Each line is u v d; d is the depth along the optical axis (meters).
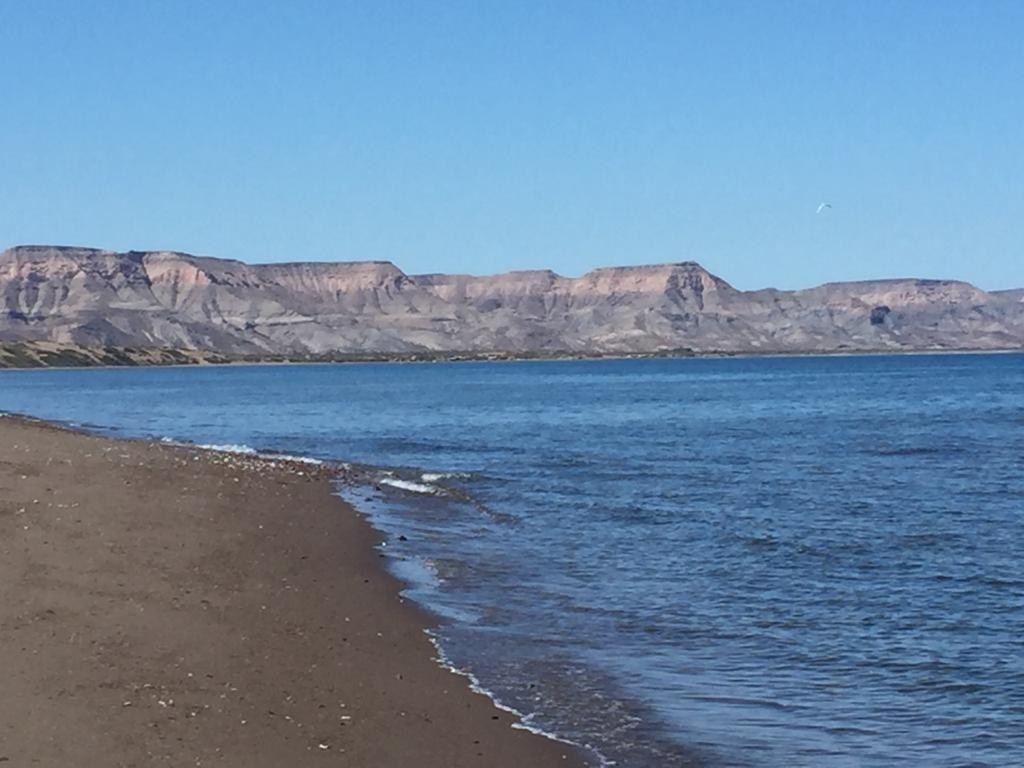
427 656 14.73
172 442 46.94
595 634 16.41
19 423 48.38
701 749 11.62
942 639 16.42
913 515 30.22
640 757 11.33
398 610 17.28
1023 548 24.78
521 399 106.06
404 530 25.86
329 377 192.62
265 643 14.24
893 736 12.13
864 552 24.09
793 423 72.19
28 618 13.70
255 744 10.43
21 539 18.56
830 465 44.72
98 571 16.91
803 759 11.38
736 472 41.72
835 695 13.61
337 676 13.22
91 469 29.70
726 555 23.55
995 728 12.40
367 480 35.59
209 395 114.88
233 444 52.00
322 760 10.28
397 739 11.20
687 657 15.25
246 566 19.14
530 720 12.34
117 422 68.94
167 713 10.92
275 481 32.41
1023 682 14.18
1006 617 17.88
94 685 11.45
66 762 9.33
